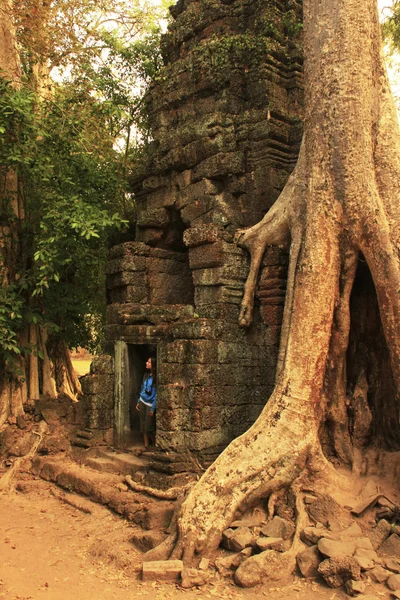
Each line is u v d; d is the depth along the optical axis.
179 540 5.45
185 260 9.88
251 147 8.55
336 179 6.37
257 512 5.87
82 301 10.75
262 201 8.34
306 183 6.66
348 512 5.74
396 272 6.11
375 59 6.63
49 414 9.73
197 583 5.00
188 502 5.72
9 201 9.88
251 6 9.15
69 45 10.99
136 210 10.52
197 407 7.27
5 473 8.67
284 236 7.48
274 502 5.87
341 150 6.35
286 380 6.35
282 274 7.77
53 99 10.50
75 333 11.39
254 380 7.93
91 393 8.71
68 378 11.54
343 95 6.37
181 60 9.61
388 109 6.59
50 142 9.12
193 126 8.92
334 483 6.02
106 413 8.77
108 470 8.01
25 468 8.86
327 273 6.38
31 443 9.27
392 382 6.57
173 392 7.37
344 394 6.68
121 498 6.90
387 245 6.17
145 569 5.16
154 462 7.36
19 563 5.63
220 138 8.51
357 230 6.31
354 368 6.88
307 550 5.17
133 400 8.96
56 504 7.50
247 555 5.25
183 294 9.80
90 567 5.54
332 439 6.61
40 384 10.61
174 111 9.79
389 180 6.37
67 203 8.58
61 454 8.91
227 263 7.91
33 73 11.23
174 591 4.92
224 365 7.59
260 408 7.93
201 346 7.36
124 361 8.81
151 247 9.64
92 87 10.34
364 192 6.28
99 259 10.14
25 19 10.42
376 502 5.89
